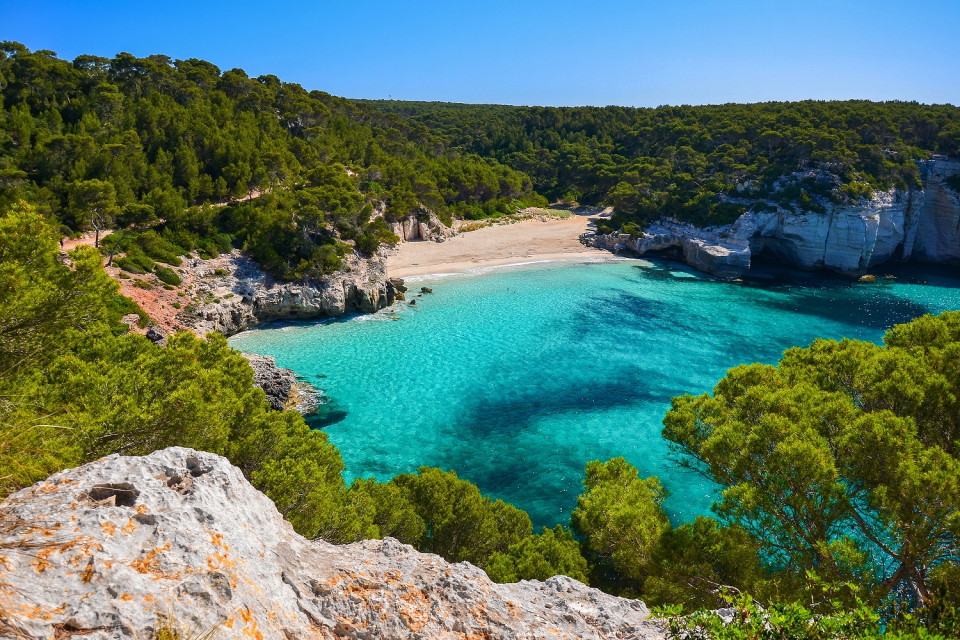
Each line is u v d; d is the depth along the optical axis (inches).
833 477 512.7
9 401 438.9
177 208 2696.9
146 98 3577.8
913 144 4665.4
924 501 470.3
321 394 1940.2
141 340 838.5
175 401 573.9
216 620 253.0
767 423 576.1
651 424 1808.6
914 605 531.2
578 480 1520.7
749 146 4913.9
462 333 2554.1
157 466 341.1
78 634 224.4
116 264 2269.9
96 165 2726.4
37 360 571.8
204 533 296.0
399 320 2701.8
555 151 6540.4
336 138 4461.1
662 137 5999.0
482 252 3961.6
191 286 2399.1
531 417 1844.2
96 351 757.9
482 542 877.8
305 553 361.7
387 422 1790.1
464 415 1846.7
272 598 293.3
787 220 3878.0
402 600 338.6
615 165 5565.9
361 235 3097.9
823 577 499.5
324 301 2655.0
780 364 820.6
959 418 601.9
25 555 251.3
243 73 4658.0
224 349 888.3
